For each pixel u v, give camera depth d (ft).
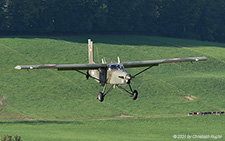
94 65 377.91
